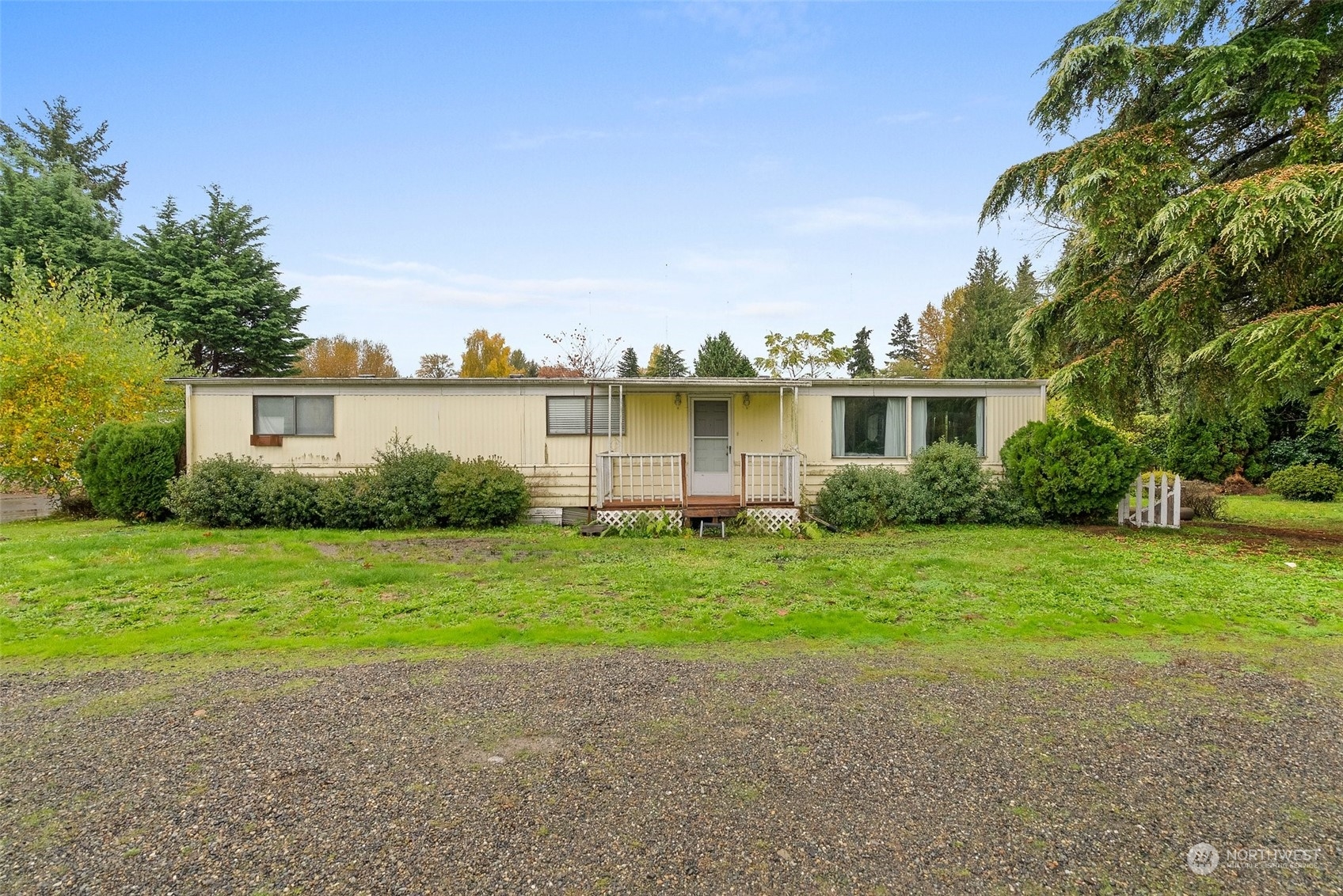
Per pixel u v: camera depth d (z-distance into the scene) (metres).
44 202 24.94
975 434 12.77
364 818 2.76
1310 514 13.39
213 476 11.56
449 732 3.61
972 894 2.27
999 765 3.22
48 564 8.06
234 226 28.66
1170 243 8.98
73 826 2.70
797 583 7.14
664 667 4.66
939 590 6.82
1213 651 5.02
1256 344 8.38
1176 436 18.55
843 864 2.43
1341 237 7.84
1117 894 2.28
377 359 51.41
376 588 6.97
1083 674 4.51
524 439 12.62
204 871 2.40
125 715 3.88
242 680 4.47
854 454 12.75
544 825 2.69
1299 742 3.48
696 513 11.44
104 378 14.73
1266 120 9.76
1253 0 9.97
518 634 5.46
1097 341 11.21
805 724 3.69
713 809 2.81
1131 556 8.59
